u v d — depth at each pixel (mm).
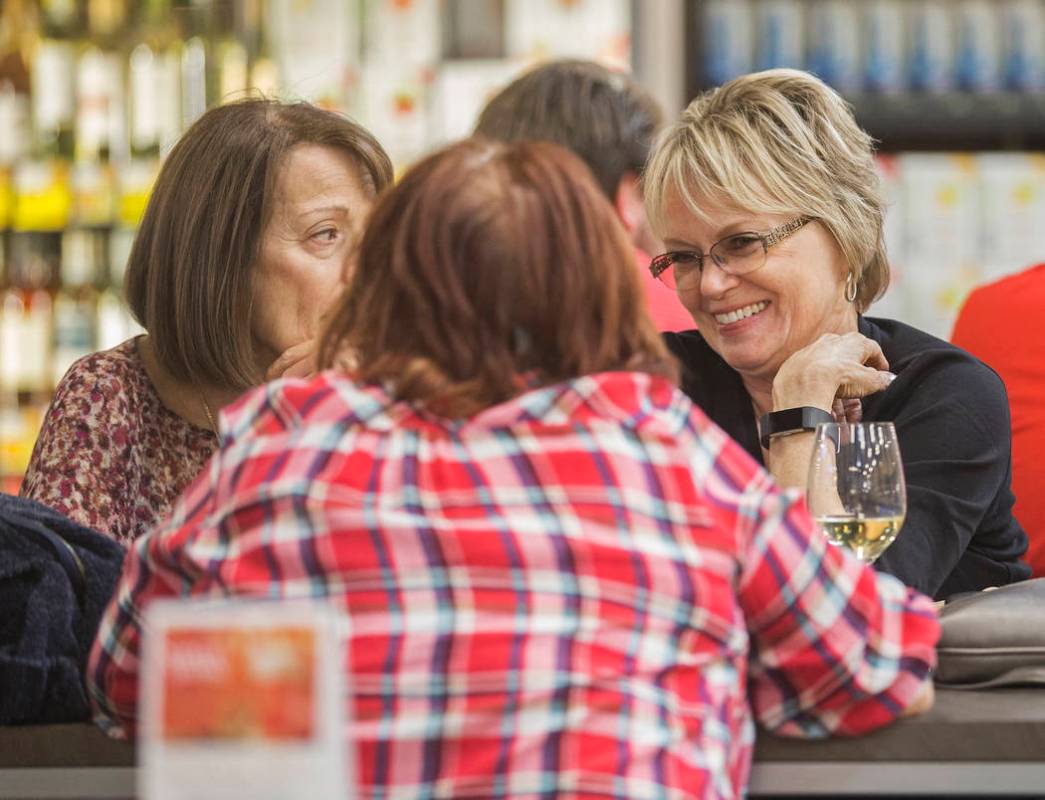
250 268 4070
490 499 2350
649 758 2283
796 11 7918
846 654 2611
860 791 2703
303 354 4062
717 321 4031
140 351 4270
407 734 2266
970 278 7848
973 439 3742
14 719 2857
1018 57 7930
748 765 2602
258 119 4148
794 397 3699
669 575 2373
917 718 2717
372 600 2309
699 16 7844
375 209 2545
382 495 2355
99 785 2805
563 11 7738
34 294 8148
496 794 2248
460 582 2311
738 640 2463
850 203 3926
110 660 2672
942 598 3910
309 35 7824
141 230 4156
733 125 3885
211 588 2418
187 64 7965
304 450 2396
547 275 2473
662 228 4023
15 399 8078
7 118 8148
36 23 8219
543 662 2279
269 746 1787
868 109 7906
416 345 2488
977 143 8367
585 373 2486
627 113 5469
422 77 7809
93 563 3020
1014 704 2855
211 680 1802
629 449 2412
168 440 4184
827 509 3164
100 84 8023
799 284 3920
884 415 3898
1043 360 4695
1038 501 4574
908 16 7957
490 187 2484
